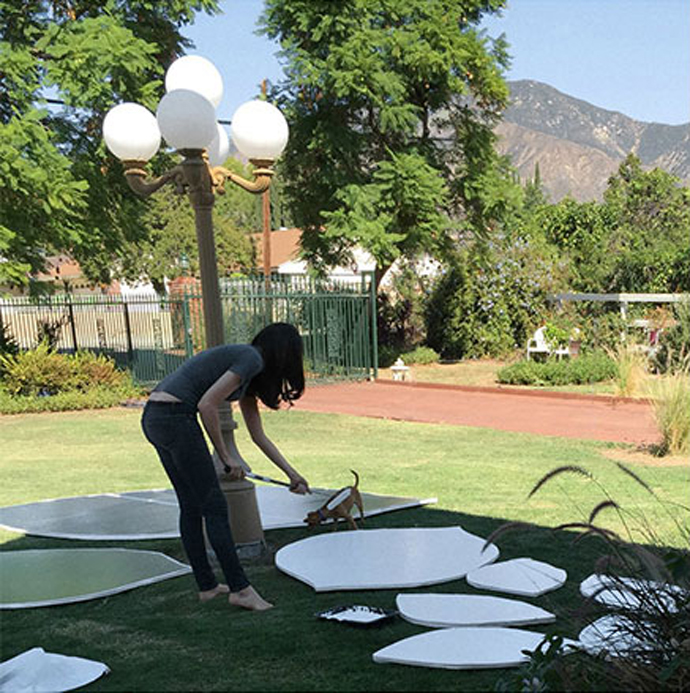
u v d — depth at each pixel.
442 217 21.47
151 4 20.48
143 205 22.14
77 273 58.03
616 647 3.06
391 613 4.00
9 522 6.56
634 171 38.88
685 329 16.30
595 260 25.58
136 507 6.99
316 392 17.94
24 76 17.66
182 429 4.13
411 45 20.59
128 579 4.90
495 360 23.55
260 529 5.42
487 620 3.87
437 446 10.60
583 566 4.84
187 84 5.89
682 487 7.42
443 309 24.31
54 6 20.08
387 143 22.58
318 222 22.84
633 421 12.62
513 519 6.16
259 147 5.88
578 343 19.11
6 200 17.50
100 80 17.17
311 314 19.58
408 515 6.39
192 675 3.32
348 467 8.90
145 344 19.55
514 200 22.80
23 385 16.20
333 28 20.27
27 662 3.42
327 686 3.17
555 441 10.81
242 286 18.72
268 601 4.36
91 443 11.53
